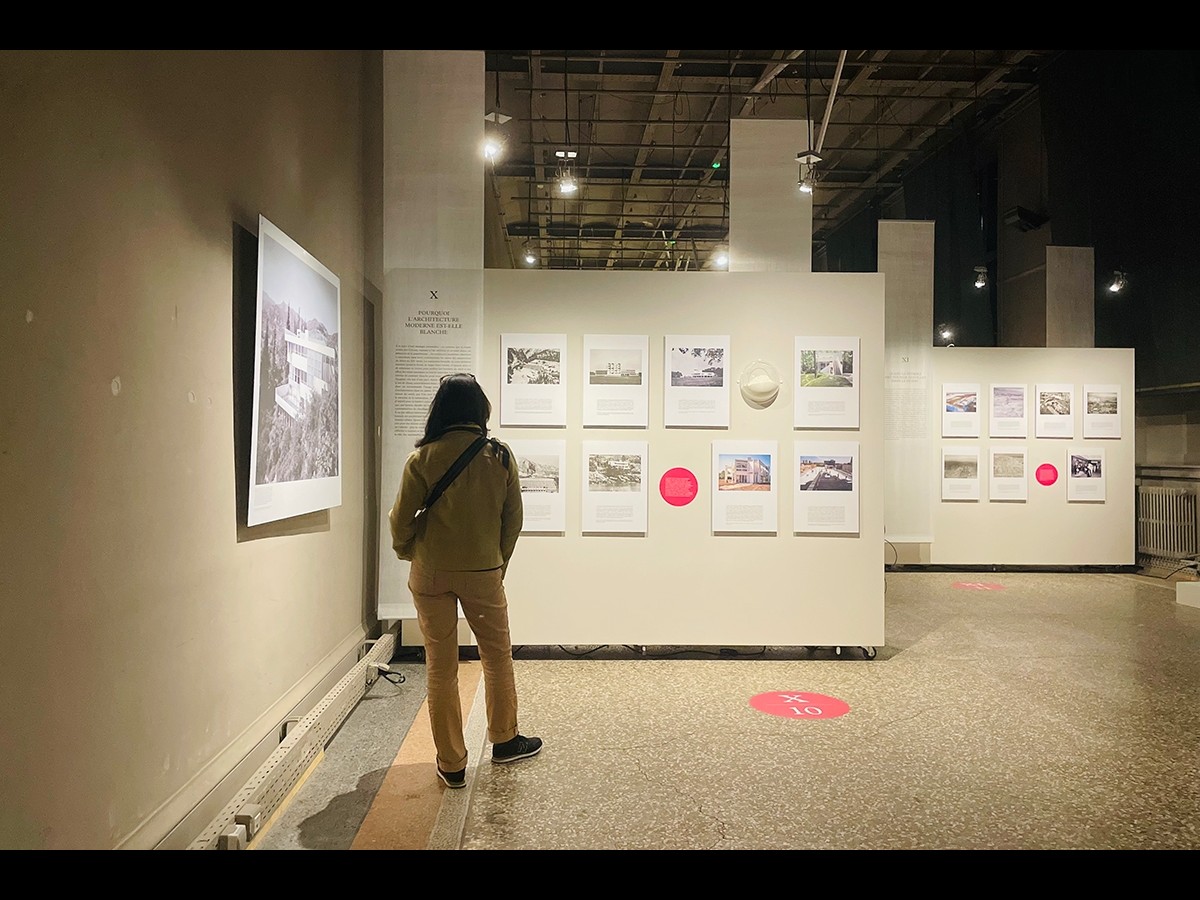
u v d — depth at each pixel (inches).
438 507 121.4
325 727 135.2
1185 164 328.5
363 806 114.8
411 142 200.8
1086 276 377.1
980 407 371.6
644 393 204.7
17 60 64.2
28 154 65.6
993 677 190.1
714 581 203.9
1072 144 383.9
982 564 372.2
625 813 113.9
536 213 576.1
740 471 204.4
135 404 83.1
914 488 336.8
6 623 62.2
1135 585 335.6
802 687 181.5
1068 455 371.6
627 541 203.9
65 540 70.2
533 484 203.0
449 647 122.5
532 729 151.7
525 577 203.0
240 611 113.3
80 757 72.5
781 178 247.9
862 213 584.1
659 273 206.1
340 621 172.9
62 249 70.2
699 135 442.0
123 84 81.0
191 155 97.3
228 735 109.0
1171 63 331.6
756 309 206.7
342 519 173.9
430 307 200.5
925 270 338.6
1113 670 196.5
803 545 204.8
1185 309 333.4
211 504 102.9
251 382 117.2
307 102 147.5
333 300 155.8
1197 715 161.0
